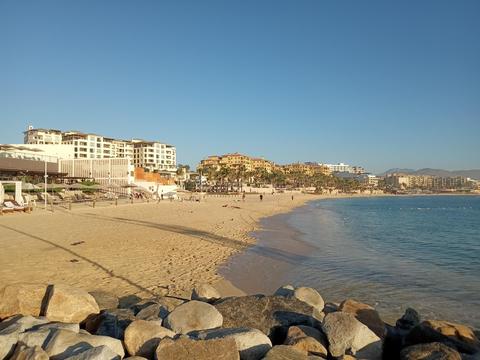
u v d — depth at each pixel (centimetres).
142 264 1384
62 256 1439
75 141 12262
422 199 16150
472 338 614
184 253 1678
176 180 12038
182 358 474
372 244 2359
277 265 1591
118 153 13875
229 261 1591
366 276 1442
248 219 3969
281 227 3322
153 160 14475
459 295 1192
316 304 782
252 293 1153
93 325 627
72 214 3366
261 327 634
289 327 622
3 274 1126
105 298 775
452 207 8538
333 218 4725
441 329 626
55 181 5838
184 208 4906
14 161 4762
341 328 579
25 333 516
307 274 1455
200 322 598
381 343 582
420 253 2042
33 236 1953
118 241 1892
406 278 1419
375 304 1096
